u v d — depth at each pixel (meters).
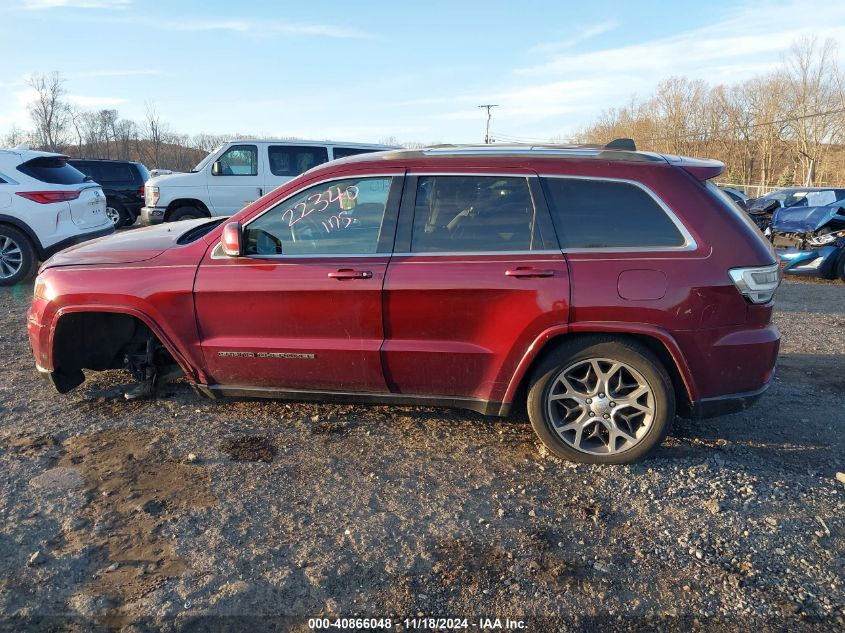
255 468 3.55
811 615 2.51
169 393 4.56
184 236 4.28
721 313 3.39
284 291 3.66
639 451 3.56
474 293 3.48
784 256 10.65
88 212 8.94
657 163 3.54
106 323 4.30
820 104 48.28
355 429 4.06
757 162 61.41
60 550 2.82
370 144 12.50
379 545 2.90
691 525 3.08
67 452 3.69
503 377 3.59
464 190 3.61
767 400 4.67
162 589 2.59
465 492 3.35
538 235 3.51
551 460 3.70
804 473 3.60
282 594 2.58
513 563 2.79
